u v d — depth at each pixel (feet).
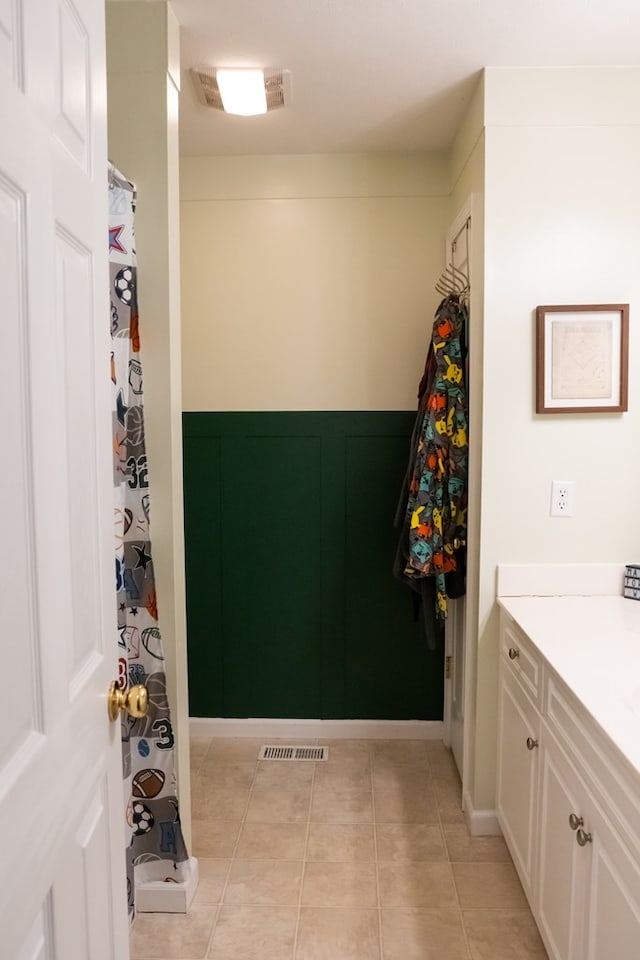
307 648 9.42
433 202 8.84
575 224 6.68
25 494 2.43
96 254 3.26
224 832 7.29
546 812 5.26
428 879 6.53
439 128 8.08
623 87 6.57
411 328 8.97
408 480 8.20
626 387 6.71
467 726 7.42
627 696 4.40
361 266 8.95
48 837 2.62
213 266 9.03
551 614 6.32
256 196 8.91
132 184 5.44
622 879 3.75
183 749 6.26
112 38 5.61
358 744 9.29
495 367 6.82
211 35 6.07
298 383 9.11
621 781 3.76
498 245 6.70
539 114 6.60
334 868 6.70
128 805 5.83
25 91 2.40
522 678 6.06
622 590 6.95
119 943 3.59
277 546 9.30
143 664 5.73
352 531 9.23
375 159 8.82
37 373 2.51
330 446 9.15
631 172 6.63
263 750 9.13
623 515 6.91
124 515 5.56
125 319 5.34
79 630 3.02
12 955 2.30
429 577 7.91
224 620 9.43
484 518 6.96
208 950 5.67
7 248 2.27
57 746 2.72
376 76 6.80
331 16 5.77
